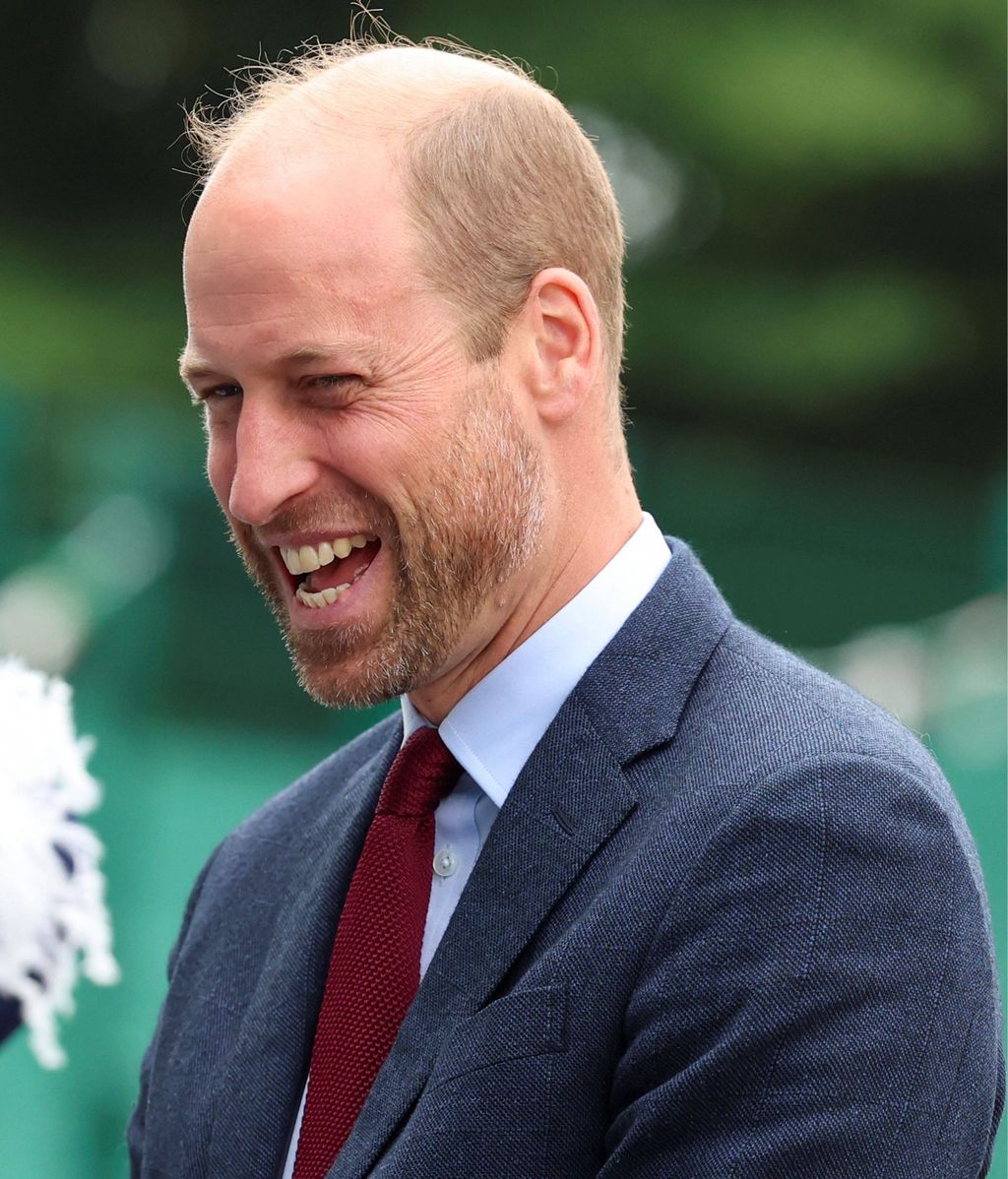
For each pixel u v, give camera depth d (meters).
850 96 42.28
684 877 5.48
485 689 6.28
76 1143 17.00
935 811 5.49
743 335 43.91
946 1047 5.30
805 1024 5.23
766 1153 5.14
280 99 6.25
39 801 5.91
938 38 42.78
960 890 5.47
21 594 18.97
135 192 47.28
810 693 5.91
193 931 7.12
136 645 20.67
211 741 21.67
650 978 5.44
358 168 6.00
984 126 43.06
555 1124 5.47
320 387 5.96
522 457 6.18
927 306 44.44
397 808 6.39
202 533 23.03
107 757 19.11
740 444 45.09
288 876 6.97
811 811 5.41
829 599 27.12
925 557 27.11
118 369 43.03
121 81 47.44
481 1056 5.56
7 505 23.16
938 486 45.22
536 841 5.90
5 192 46.81
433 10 42.59
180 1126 6.50
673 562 6.46
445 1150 5.50
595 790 5.92
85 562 21.38
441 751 6.36
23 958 5.68
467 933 5.86
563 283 6.26
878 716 5.93
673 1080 5.29
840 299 44.25
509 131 6.27
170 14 46.81
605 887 5.71
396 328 5.95
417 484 5.98
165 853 19.72
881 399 44.94
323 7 46.59
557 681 6.25
